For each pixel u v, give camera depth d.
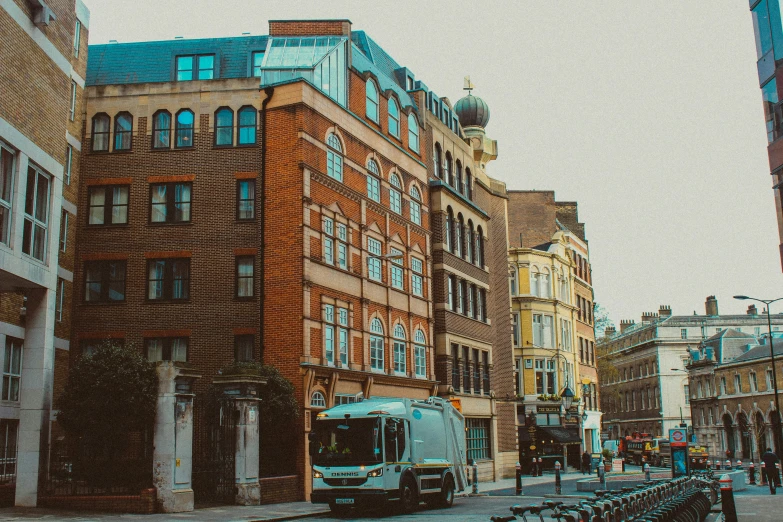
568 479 45.19
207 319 30.64
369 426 21.75
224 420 24.11
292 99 30.30
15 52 20.73
